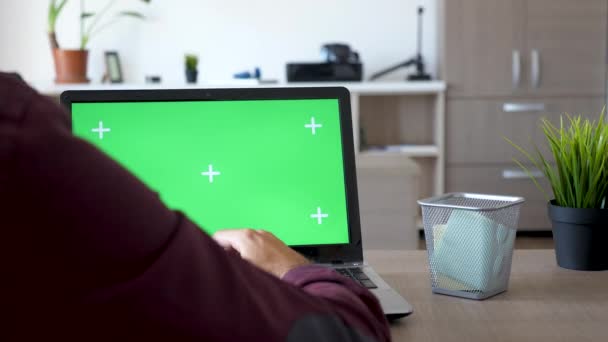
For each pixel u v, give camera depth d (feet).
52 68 15.96
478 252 3.70
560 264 4.35
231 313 1.76
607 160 4.19
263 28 15.97
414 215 8.79
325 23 15.93
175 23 15.97
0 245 1.52
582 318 3.43
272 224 4.09
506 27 14.82
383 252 4.78
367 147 15.48
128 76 16.06
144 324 1.65
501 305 3.64
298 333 1.93
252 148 4.13
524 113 15.01
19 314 1.60
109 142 4.09
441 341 3.15
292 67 15.01
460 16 14.80
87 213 1.53
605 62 14.88
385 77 16.12
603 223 4.19
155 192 1.72
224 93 4.16
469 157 15.12
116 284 1.61
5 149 1.46
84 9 15.88
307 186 4.12
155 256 1.64
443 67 14.97
